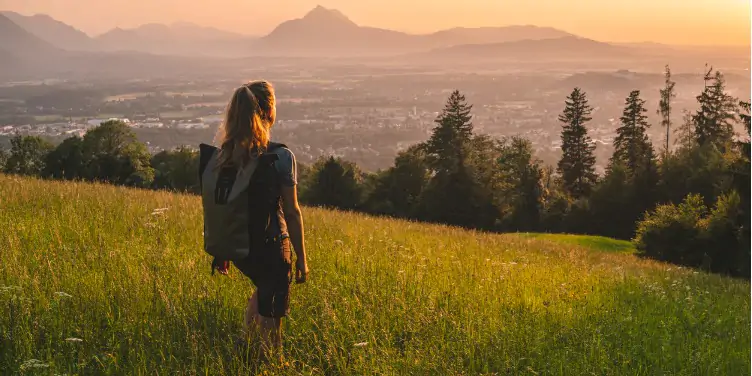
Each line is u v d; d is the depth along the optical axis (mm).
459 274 7395
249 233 3904
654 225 37625
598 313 6305
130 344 4074
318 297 5281
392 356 4199
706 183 60031
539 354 4625
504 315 5566
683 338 5758
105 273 5457
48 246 6648
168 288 5188
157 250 6668
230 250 3889
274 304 4004
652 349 5250
